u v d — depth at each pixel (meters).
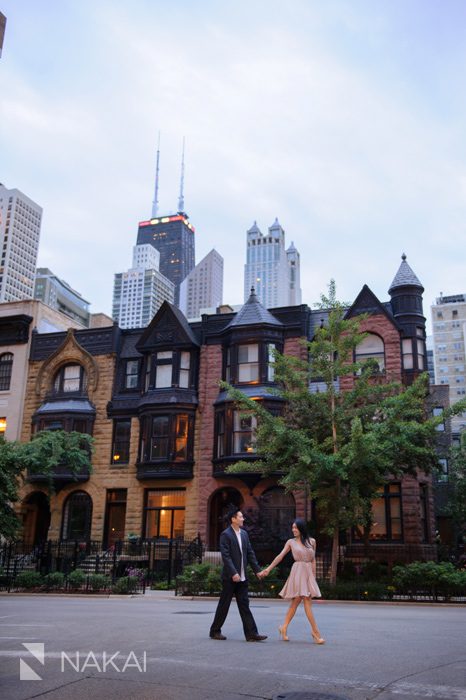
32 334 39.41
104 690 6.55
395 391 29.03
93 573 27.02
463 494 36.38
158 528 34.19
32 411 38.00
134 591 24.20
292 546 10.15
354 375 32.88
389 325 33.34
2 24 11.62
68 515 35.84
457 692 6.57
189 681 6.96
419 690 6.65
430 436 25.62
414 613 15.97
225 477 32.75
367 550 26.70
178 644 9.49
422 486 31.72
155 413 34.88
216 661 8.08
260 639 9.82
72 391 37.94
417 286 34.28
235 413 33.44
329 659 8.24
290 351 34.59
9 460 28.83
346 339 25.23
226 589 10.04
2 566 28.41
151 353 36.47
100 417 36.69
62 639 10.07
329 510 23.91
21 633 10.84
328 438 23.80
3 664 7.84
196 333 37.22
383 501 31.02
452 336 150.75
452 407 23.78
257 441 25.75
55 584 25.14
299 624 12.53
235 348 34.84
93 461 35.91
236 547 10.12
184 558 28.70
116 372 37.28
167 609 17.03
